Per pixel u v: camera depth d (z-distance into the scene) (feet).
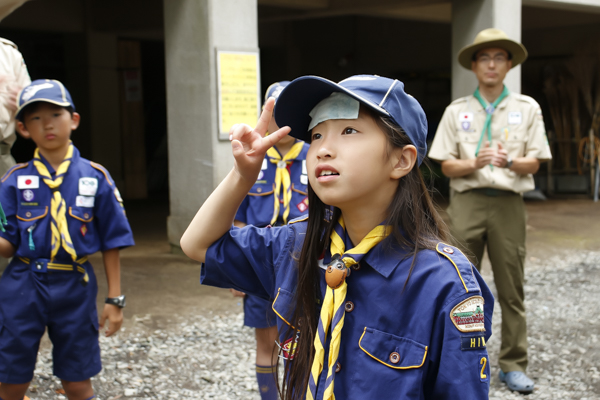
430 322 4.09
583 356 13.28
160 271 20.40
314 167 4.26
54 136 8.59
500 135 11.99
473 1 25.61
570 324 15.56
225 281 5.05
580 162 42.32
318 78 4.14
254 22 21.93
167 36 22.22
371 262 4.32
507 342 11.73
